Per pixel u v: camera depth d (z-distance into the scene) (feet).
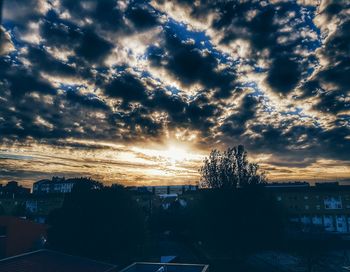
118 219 120.06
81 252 117.29
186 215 206.59
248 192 131.54
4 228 114.73
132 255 124.67
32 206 244.01
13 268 70.79
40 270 72.43
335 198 209.15
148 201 255.09
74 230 118.01
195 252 151.94
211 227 129.59
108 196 125.49
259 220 125.59
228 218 127.24
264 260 132.67
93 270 79.71
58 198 242.58
